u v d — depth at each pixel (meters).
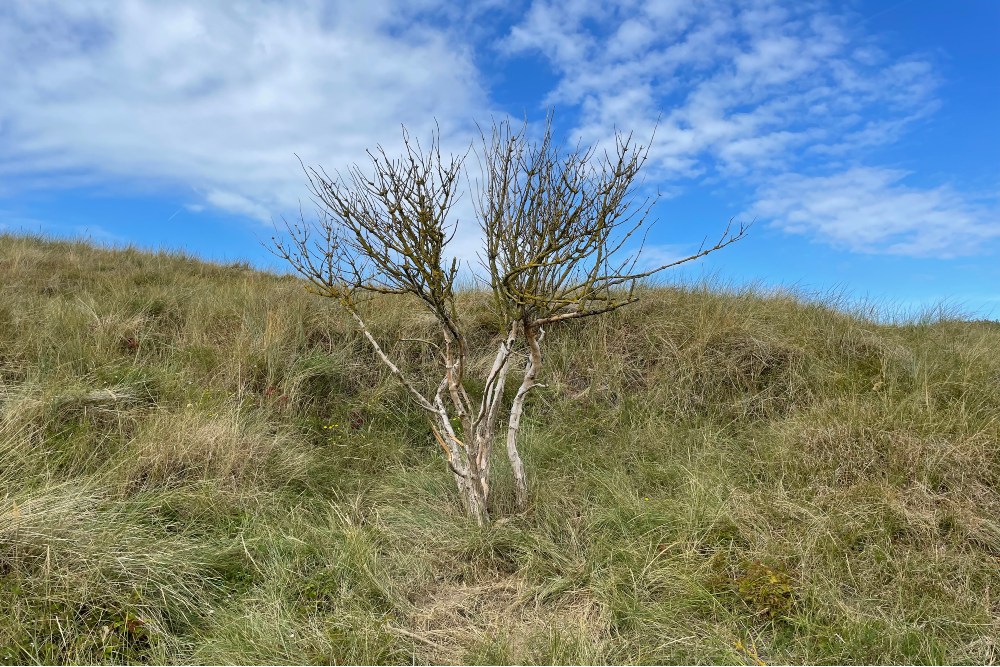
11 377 5.08
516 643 2.97
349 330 6.80
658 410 6.02
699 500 4.16
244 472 4.44
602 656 2.86
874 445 4.60
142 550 3.32
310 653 2.85
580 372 6.59
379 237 3.69
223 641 2.90
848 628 3.05
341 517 4.12
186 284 8.79
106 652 2.72
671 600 3.30
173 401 5.18
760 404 5.93
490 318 7.18
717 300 7.41
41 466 3.97
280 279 10.60
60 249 11.21
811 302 7.79
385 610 3.26
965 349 6.35
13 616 2.75
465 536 3.91
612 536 3.98
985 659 2.90
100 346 5.70
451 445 4.23
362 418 5.86
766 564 3.56
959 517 3.90
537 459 5.12
